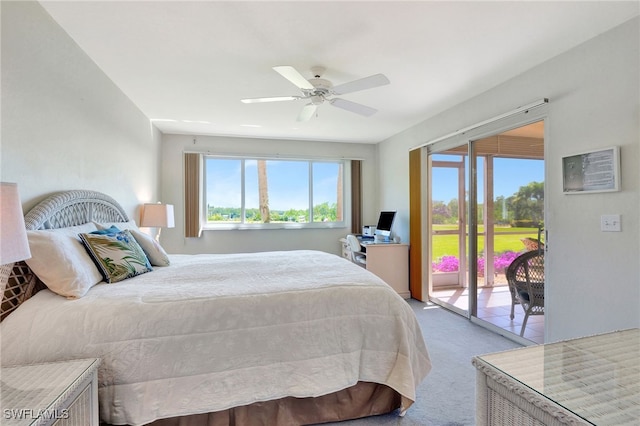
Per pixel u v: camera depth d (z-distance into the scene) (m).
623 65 1.95
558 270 2.37
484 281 3.20
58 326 1.37
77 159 2.20
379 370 1.74
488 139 3.11
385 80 2.19
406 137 4.50
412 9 1.80
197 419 1.55
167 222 3.62
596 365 1.03
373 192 5.50
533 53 2.33
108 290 1.66
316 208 5.36
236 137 4.93
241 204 5.04
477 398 1.04
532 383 0.91
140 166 3.59
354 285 1.86
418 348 1.87
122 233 2.20
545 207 2.48
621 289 1.96
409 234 4.43
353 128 4.46
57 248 1.59
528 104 2.52
